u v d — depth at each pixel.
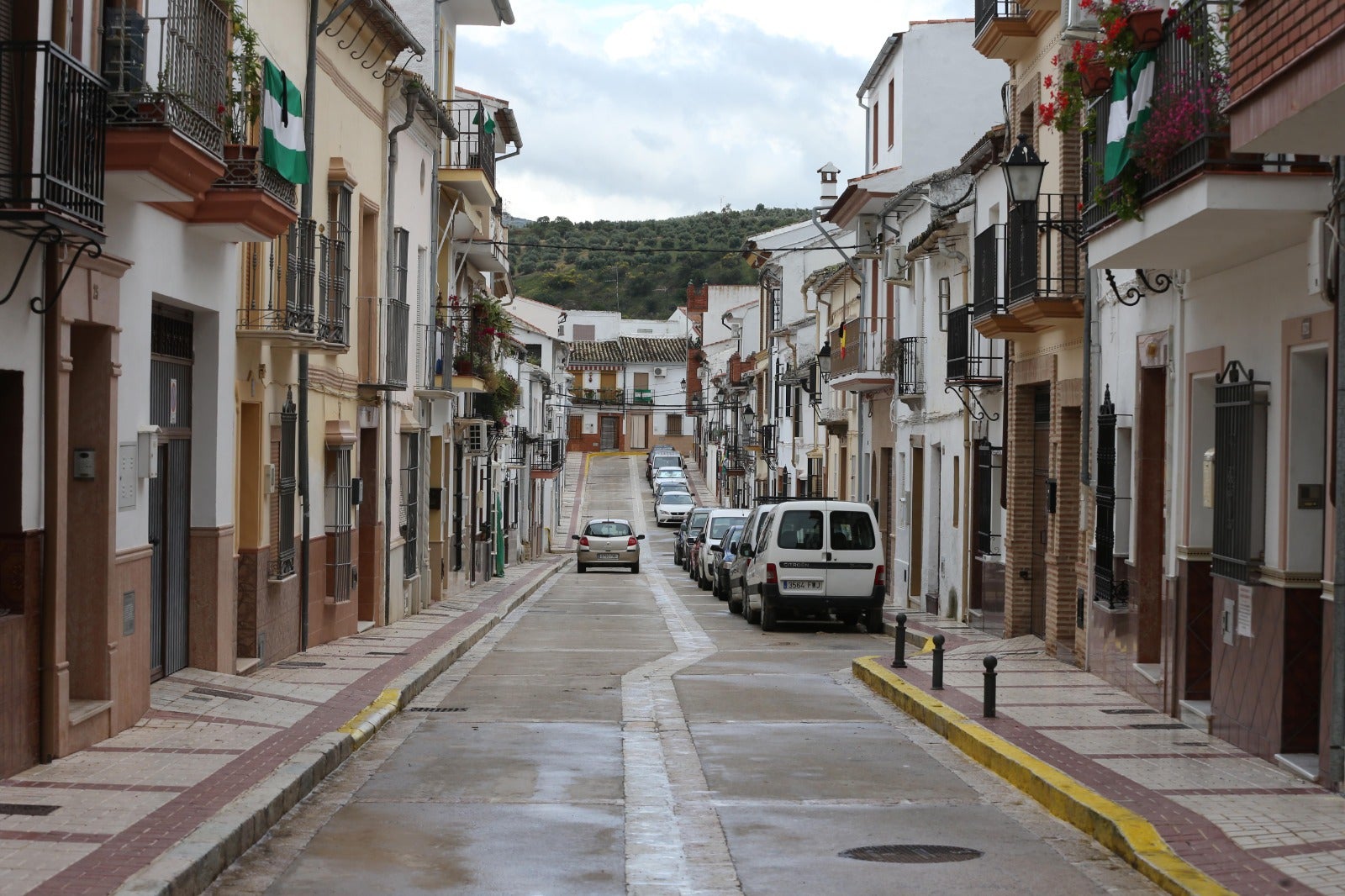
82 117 9.34
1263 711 10.70
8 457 9.45
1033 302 16.95
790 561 23.69
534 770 10.94
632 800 9.88
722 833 8.91
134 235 11.22
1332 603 9.66
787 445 53.16
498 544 41.28
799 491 47.28
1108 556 15.34
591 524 47.75
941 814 9.57
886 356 29.70
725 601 32.59
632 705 14.62
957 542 24.48
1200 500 12.56
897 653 16.48
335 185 18.80
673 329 113.69
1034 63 19.39
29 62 8.81
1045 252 18.12
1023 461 20.20
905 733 12.97
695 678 17.02
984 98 32.34
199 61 11.54
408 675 15.66
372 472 21.94
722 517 38.50
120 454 10.98
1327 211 9.78
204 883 7.45
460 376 28.70
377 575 22.00
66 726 10.03
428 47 27.45
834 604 23.62
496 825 9.07
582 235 157.12
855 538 23.86
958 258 23.78
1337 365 9.33
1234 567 11.20
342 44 18.95
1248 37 8.65
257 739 11.05
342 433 19.03
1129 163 11.13
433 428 28.12
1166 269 12.71
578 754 11.67
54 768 9.63
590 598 34.06
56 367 9.75
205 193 12.23
